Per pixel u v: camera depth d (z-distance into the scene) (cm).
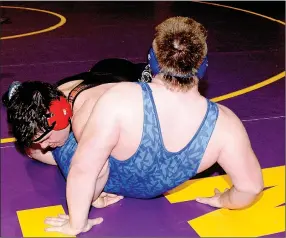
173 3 1075
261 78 508
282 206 267
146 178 225
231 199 246
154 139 207
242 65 560
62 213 258
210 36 732
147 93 204
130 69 301
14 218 253
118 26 807
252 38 720
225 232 244
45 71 524
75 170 213
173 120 206
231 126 213
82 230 236
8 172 296
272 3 1055
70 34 729
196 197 274
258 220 254
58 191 279
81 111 230
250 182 225
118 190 247
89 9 990
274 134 359
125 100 204
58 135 227
